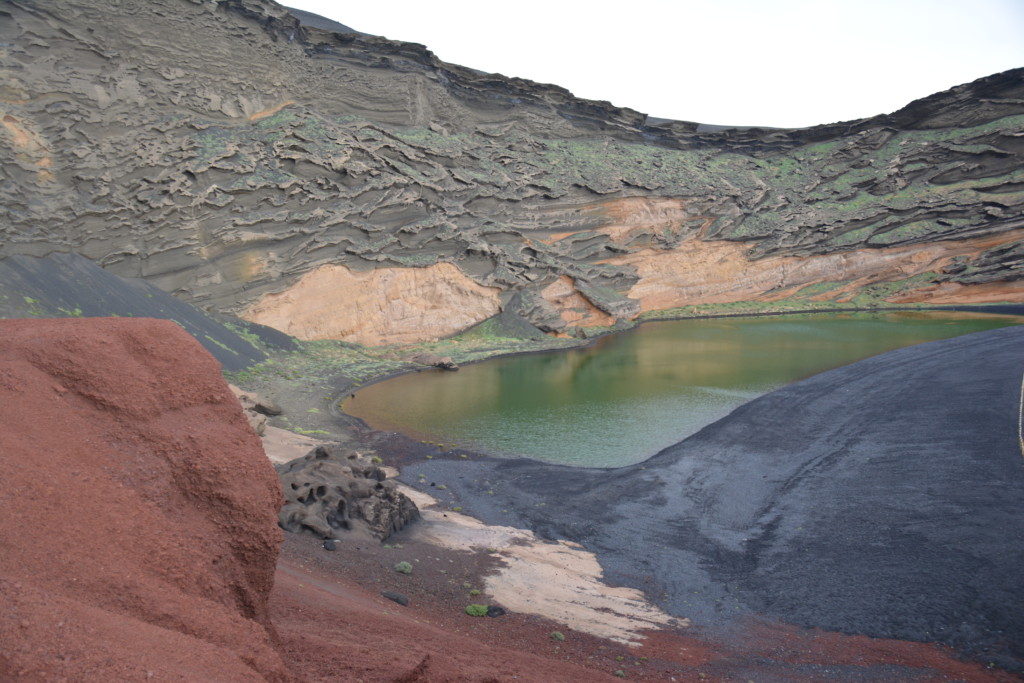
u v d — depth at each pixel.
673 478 26.55
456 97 72.38
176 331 6.42
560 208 72.00
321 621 9.23
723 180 84.38
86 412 5.32
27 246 33.50
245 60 50.75
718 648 14.05
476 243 61.06
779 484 25.47
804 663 13.26
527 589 16.69
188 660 3.75
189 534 5.10
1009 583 15.70
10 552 3.83
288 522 17.62
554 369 51.31
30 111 37.00
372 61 62.78
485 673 8.37
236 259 44.97
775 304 80.06
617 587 17.55
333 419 35.44
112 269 38.53
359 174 54.38
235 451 5.72
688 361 53.41
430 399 41.41
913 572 16.98
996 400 30.78
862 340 59.50
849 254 81.00
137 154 41.19
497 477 27.22
